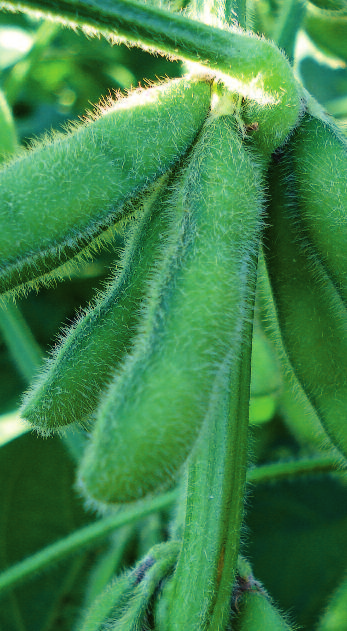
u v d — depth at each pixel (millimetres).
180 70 371
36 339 337
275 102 202
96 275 332
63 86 382
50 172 194
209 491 215
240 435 216
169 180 203
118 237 325
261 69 198
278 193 210
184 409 182
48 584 321
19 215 192
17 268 196
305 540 317
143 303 195
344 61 306
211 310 188
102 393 206
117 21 194
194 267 191
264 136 205
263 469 278
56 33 329
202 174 197
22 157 195
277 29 254
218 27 202
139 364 185
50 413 206
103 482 178
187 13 221
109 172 196
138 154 198
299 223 209
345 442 219
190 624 211
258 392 292
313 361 216
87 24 194
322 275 213
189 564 213
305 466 279
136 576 223
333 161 205
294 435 304
